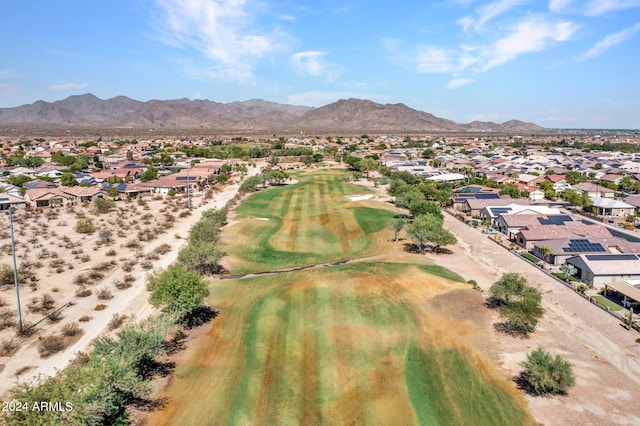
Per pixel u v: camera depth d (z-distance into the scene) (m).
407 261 80.88
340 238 98.56
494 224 107.94
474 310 58.84
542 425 37.09
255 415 38.47
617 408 39.25
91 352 43.12
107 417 36.12
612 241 81.81
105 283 70.38
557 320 57.69
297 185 172.88
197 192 159.88
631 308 54.75
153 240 96.56
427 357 47.66
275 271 77.56
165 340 51.28
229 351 49.00
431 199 145.75
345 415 38.53
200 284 55.75
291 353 48.59
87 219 114.75
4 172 179.00
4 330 54.28
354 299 61.75
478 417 38.16
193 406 39.50
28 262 79.06
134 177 185.38
